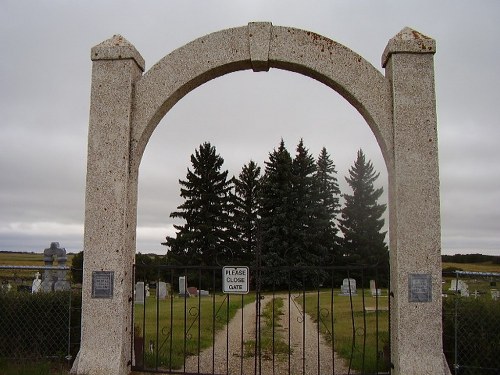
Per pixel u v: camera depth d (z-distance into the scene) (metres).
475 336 6.44
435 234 5.96
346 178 42.78
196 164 37.53
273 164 37.72
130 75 6.51
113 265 6.18
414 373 5.74
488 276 6.36
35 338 6.96
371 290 21.78
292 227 30.08
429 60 6.26
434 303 5.86
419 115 6.17
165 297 19.64
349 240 38.81
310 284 29.08
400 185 6.05
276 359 8.27
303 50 6.53
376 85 6.37
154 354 7.85
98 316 6.11
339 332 10.88
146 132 6.64
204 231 35.16
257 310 6.35
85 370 5.98
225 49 6.61
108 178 6.32
